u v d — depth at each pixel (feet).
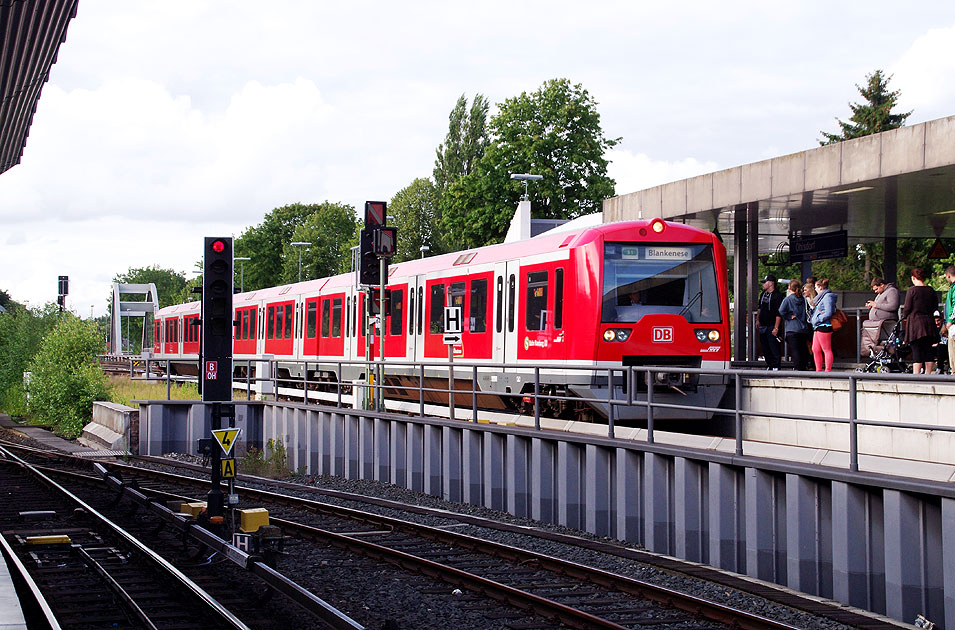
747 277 83.82
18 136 75.25
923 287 49.21
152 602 33.88
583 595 35.29
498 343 68.23
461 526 51.80
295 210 341.00
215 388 45.27
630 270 59.16
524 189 187.62
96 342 124.77
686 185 76.74
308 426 83.82
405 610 33.73
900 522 32.83
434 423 64.39
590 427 52.24
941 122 55.72
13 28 46.01
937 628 31.99
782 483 39.01
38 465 83.30
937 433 38.58
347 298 99.96
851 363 72.13
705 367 59.72
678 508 43.50
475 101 273.33
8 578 33.47
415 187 281.54
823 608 33.24
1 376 151.64
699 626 31.19
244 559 35.42
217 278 44.93
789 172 66.95
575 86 194.18
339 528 51.29
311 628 30.55
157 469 82.79
